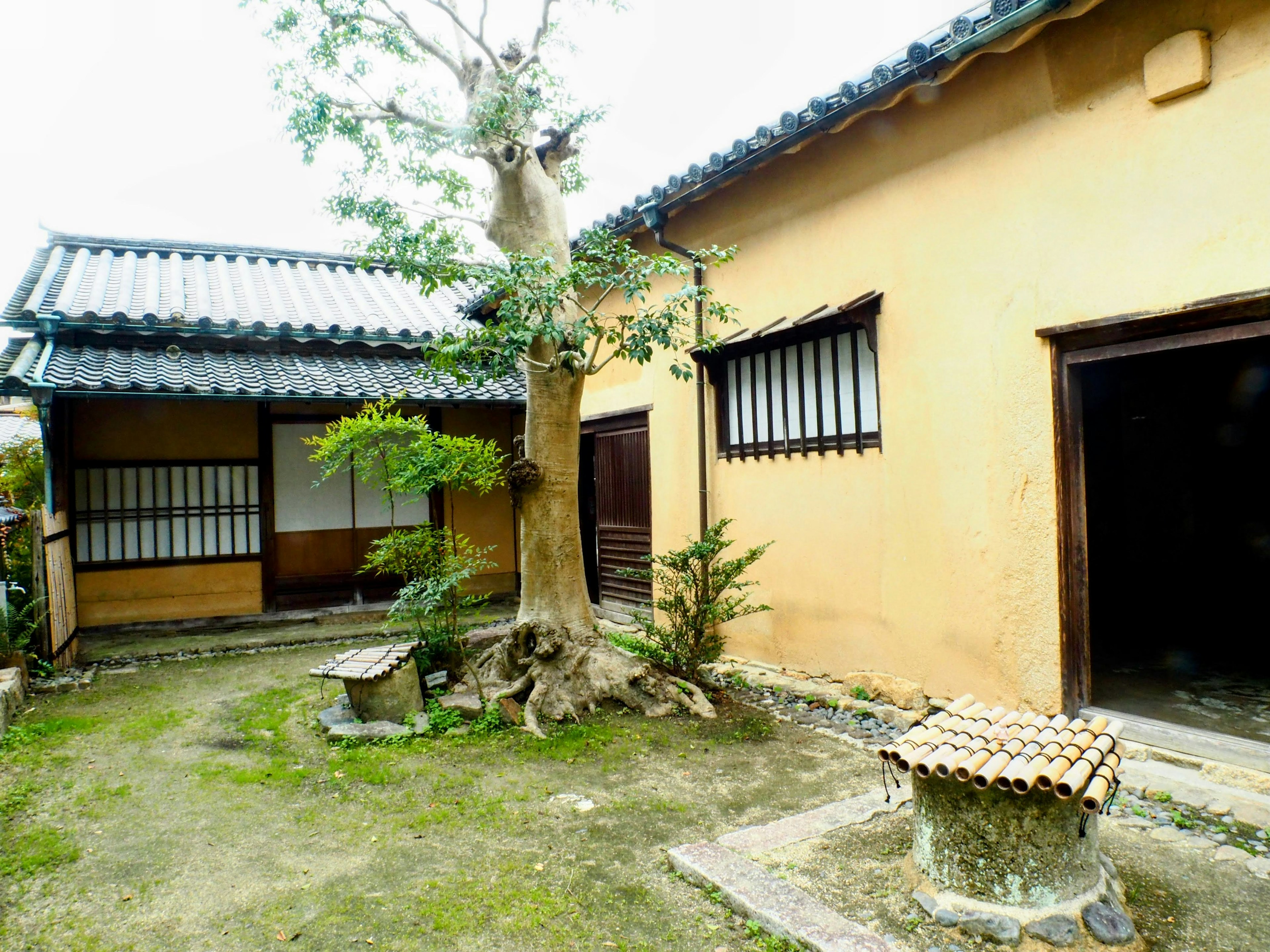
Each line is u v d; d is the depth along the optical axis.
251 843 3.70
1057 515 4.41
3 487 9.97
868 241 5.59
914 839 3.08
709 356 6.99
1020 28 4.05
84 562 8.41
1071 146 4.32
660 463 7.88
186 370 8.44
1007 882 2.75
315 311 10.35
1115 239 4.13
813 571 6.10
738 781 4.34
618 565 8.75
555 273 5.18
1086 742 2.94
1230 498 8.19
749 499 6.76
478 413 10.53
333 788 4.36
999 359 4.70
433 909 3.08
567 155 6.39
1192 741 4.04
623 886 3.23
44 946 2.87
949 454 5.00
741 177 6.41
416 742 5.07
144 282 10.19
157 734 5.38
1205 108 3.77
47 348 8.04
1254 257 3.61
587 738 5.10
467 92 6.01
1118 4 4.09
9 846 3.69
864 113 5.00
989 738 3.01
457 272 5.55
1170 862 3.27
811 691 5.83
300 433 9.41
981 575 4.82
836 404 5.85
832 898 3.01
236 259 11.86
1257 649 6.44
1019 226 4.58
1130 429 8.77
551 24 5.85
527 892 3.20
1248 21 3.62
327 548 9.55
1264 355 7.47
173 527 8.83
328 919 3.03
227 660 7.74
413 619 9.07
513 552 10.72
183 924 3.01
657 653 6.27
